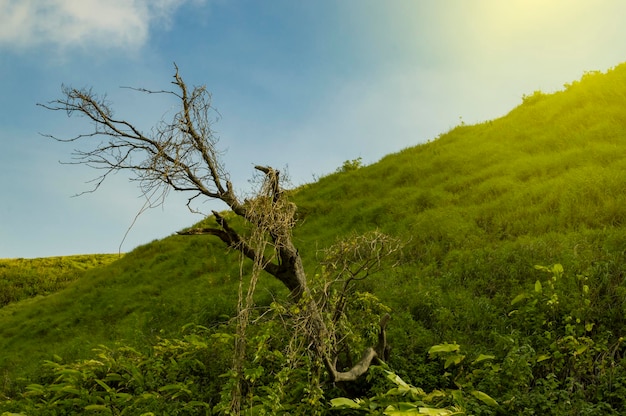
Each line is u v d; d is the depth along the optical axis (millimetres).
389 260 12117
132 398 7570
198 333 10594
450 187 16797
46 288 31391
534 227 11703
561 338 6977
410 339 7832
